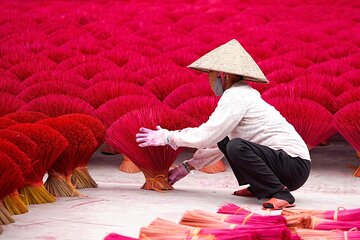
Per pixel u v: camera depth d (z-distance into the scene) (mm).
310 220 4871
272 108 6082
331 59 11031
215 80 6059
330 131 7871
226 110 5859
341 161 8570
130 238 4473
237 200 6160
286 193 5867
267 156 5875
